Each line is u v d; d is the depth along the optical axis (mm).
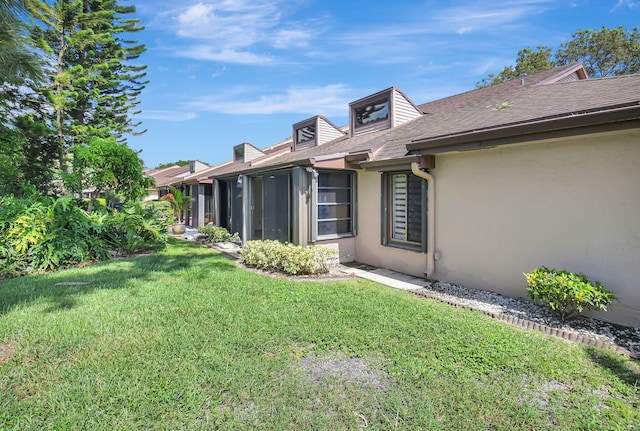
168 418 2711
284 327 4457
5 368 3430
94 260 9383
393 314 4984
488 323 4703
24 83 8656
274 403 2910
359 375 3377
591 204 4934
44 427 2605
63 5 17938
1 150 12711
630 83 5848
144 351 3766
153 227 11562
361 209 9312
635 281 4562
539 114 5449
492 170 6168
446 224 6996
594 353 3863
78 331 4293
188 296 5812
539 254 5535
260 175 11180
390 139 9586
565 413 2828
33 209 8953
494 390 3104
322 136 16938
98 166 10711
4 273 7602
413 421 2705
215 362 3523
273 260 8016
